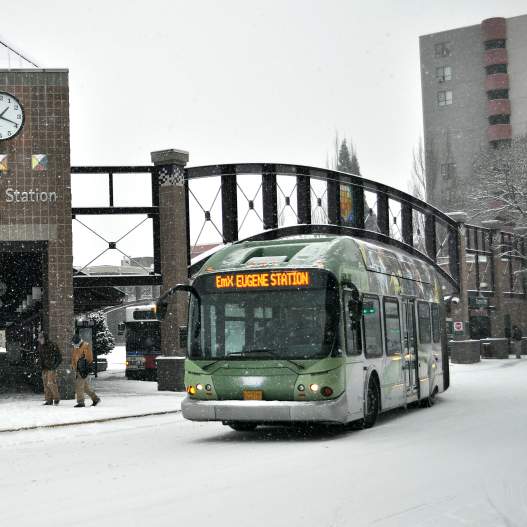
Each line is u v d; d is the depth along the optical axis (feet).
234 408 50.78
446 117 335.06
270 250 54.65
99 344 179.93
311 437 52.47
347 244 55.52
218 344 52.21
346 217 119.75
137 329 131.44
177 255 97.71
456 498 31.09
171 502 31.14
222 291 52.75
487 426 55.31
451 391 88.69
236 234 104.63
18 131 86.53
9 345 165.78
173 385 96.53
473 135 330.13
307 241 55.01
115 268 202.39
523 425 55.67
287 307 51.37
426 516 28.07
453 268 159.63
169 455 44.88
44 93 87.15
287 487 34.04
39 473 39.40
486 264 203.10
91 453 46.47
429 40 338.75
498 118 326.65
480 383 100.63
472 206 283.79
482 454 42.37
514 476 35.81
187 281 99.35
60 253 86.53
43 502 31.73
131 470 39.50
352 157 322.34
